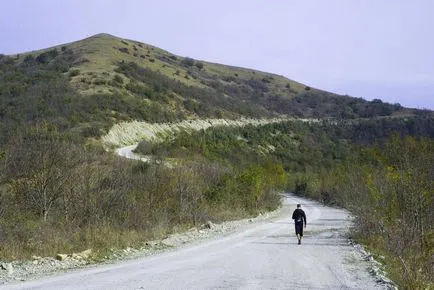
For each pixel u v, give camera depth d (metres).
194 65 178.12
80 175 23.08
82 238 17.55
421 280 11.14
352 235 23.61
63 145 24.72
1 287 10.77
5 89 73.81
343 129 111.94
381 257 16.47
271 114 136.38
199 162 43.59
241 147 81.56
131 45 157.75
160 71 132.38
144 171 31.88
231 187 37.88
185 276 12.40
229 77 179.38
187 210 27.75
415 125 103.12
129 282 11.43
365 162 33.00
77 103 74.25
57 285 11.02
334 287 11.15
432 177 15.66
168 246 19.23
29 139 25.19
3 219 18.11
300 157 89.19
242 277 12.34
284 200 64.31
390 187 17.34
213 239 22.20
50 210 21.19
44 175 21.56
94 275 12.50
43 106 67.56
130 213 22.50
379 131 104.31
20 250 15.16
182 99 106.56
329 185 60.62
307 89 192.25
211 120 101.62
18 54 130.25
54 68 100.00
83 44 140.12
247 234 24.98
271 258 16.22
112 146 62.78
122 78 99.06
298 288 10.91
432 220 14.84
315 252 18.02
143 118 80.44
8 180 22.03
